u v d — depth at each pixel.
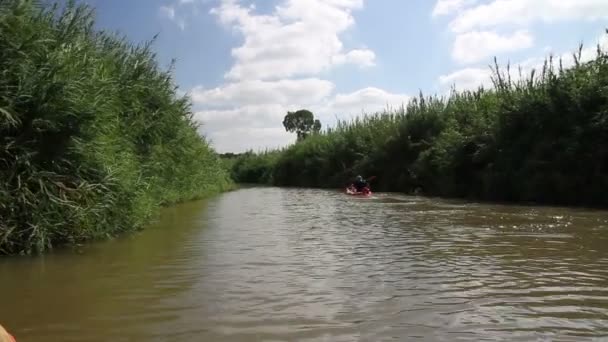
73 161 9.60
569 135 19.48
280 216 15.33
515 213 15.13
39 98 9.07
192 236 10.67
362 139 39.91
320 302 5.47
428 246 9.09
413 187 29.73
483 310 5.16
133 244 9.55
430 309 5.20
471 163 24.47
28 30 9.47
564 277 6.57
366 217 14.60
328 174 43.12
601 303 5.39
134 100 15.06
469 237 10.12
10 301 5.59
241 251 8.72
